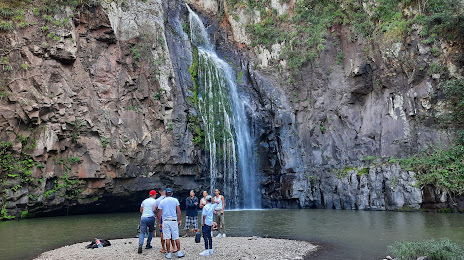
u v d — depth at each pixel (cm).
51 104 2056
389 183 2203
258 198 2766
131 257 930
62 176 2048
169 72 2575
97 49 2375
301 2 3281
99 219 1878
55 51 2147
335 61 2936
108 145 2212
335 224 1559
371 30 2769
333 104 2820
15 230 1470
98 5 2383
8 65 2003
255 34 3447
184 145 2467
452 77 2366
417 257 848
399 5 2688
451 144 2236
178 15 3209
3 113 1920
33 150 1962
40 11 2178
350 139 2648
